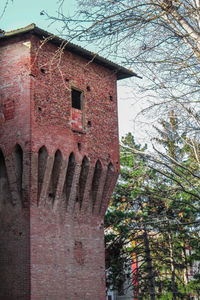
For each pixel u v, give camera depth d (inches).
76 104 1136.8
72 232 1068.5
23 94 1011.3
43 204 1003.9
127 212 1489.9
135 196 1448.1
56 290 992.9
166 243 1683.1
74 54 1136.8
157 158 881.5
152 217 1375.5
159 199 1378.0
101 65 1217.4
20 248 965.8
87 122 1138.7
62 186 1050.1
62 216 1053.2
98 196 1149.1
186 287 1702.8
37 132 999.0
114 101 1244.5
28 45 1028.5
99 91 1198.3
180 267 1658.5
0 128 1029.8
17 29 1029.2
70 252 1050.7
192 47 551.5
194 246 1635.1
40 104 1020.5
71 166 1082.7
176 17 547.2
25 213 975.0
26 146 981.2
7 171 1003.3
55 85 1067.3
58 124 1053.8
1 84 1047.0
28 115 992.2
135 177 1380.4
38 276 958.4
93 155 1134.4
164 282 1685.5
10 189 996.6
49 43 1069.8
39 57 1039.0
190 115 684.1
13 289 956.6
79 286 1052.5
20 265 958.4
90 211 1133.7
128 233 1504.7
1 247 992.9
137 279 1514.5
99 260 1122.7
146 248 1488.7
